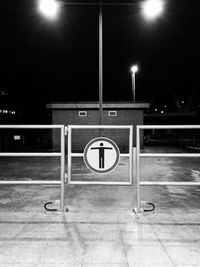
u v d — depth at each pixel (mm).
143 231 3844
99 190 6891
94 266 2838
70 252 3162
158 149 23812
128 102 23641
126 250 3219
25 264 2875
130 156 4758
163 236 3660
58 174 9977
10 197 6051
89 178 8938
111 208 5086
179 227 4020
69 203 5480
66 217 4488
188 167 12172
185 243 3432
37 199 5848
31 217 4496
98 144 4766
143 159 16469
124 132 23578
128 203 5492
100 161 4770
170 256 3070
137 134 4746
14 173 10297
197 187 7305
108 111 23938
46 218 4438
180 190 6922
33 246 3326
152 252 3170
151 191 6789
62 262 2920
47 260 2965
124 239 3549
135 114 23891
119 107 23688
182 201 5703
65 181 4914
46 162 15062
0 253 3141
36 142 31688
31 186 7414
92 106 23625
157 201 5695
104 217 4496
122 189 7035
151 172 10406
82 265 2857
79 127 4781
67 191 6746
